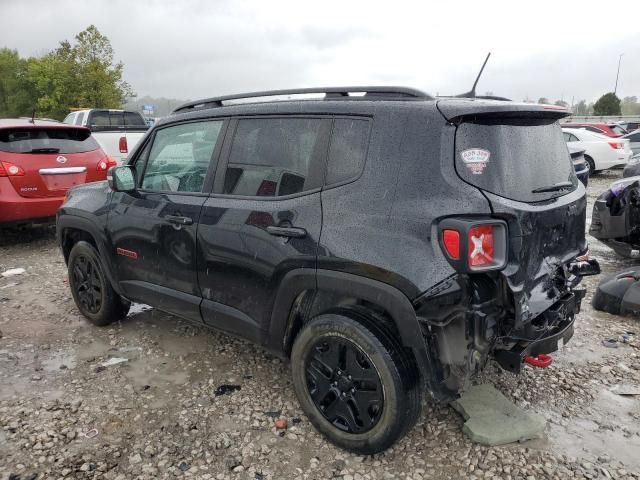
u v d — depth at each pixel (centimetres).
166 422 300
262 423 299
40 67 3222
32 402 321
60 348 396
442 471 259
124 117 1370
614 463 264
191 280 336
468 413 294
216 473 258
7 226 657
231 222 304
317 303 290
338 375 268
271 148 298
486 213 227
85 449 276
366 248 245
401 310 237
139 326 436
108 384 343
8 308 481
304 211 271
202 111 343
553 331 265
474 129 241
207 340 408
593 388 335
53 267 617
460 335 231
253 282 298
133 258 376
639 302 438
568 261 284
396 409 246
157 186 367
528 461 265
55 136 696
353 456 270
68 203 437
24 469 260
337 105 275
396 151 247
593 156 1529
